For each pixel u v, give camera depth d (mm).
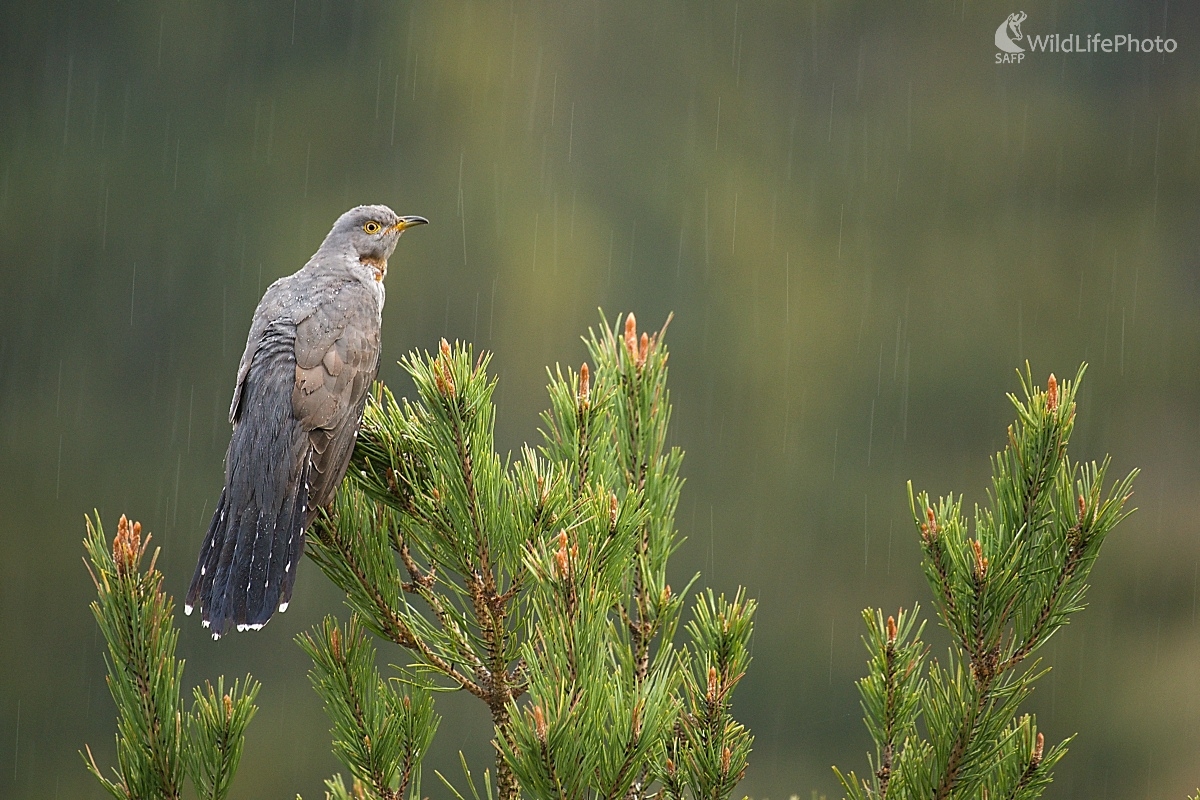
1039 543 3375
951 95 21859
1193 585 15734
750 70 22250
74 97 20516
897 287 20359
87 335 19406
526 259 19781
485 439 3475
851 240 20859
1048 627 3338
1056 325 19750
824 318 19891
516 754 3061
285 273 19812
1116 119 21516
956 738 3340
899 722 3412
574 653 3100
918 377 19438
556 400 3748
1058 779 13938
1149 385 19078
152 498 18234
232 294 19750
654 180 20938
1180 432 18609
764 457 18703
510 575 3492
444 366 3457
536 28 21797
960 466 18766
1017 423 3447
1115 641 15078
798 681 16391
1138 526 16734
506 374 19016
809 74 22078
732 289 20219
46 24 20734
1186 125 21203
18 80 20516
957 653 3396
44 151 20234
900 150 21594
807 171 21391
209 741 3318
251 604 4000
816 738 15875
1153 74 21703
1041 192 21047
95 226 19828
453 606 3686
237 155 20562
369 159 20672
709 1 22203
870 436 18938
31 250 19484
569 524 3469
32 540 17688
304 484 3975
